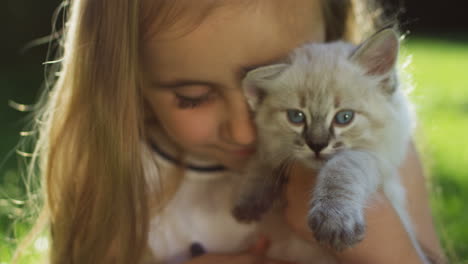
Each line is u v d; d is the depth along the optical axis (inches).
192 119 16.9
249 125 16.9
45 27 78.9
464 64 75.2
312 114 16.0
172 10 15.8
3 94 55.4
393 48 16.2
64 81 17.8
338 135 16.0
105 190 17.5
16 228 21.7
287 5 16.3
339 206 14.7
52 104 18.2
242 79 16.1
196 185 19.1
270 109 16.6
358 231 14.6
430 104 51.1
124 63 16.7
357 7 19.9
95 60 17.0
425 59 80.8
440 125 42.8
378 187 16.2
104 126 17.2
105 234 17.8
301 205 16.5
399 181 18.3
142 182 17.6
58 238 18.3
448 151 35.6
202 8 15.6
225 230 19.0
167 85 16.7
